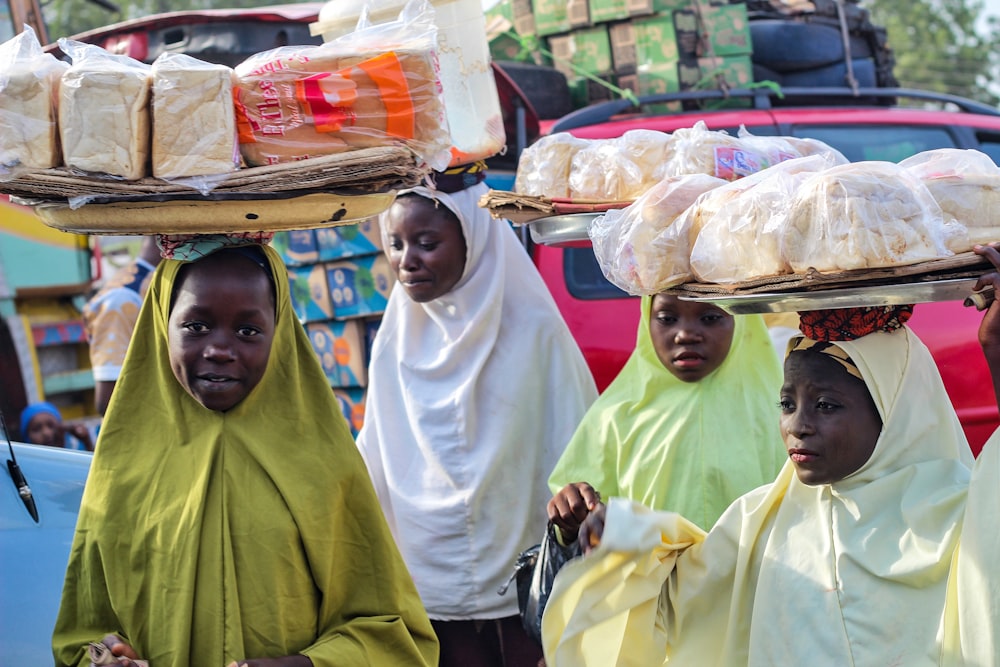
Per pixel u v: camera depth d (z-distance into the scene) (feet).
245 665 7.87
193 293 8.20
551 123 17.39
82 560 8.56
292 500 8.43
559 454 12.14
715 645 8.07
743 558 7.93
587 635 8.10
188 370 8.26
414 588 9.15
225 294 8.20
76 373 21.70
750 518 8.00
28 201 7.80
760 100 17.35
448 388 12.37
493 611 12.02
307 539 8.46
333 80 7.54
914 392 7.47
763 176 7.72
